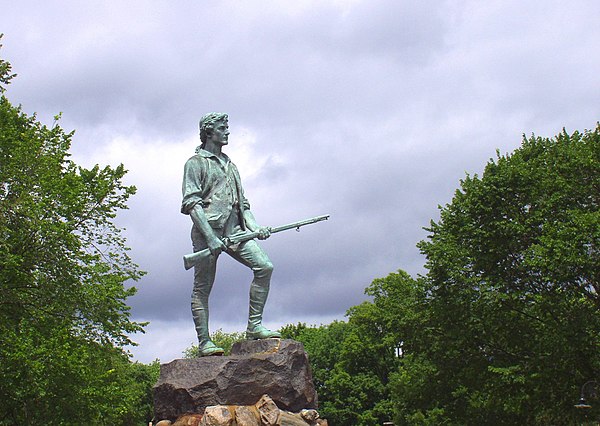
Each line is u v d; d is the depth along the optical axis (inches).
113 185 1058.7
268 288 493.0
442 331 1251.2
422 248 1246.9
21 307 948.0
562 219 1118.4
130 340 1018.7
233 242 494.0
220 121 511.8
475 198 1173.1
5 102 1013.8
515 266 1168.2
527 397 1136.2
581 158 1109.1
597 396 1050.1
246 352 469.4
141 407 2623.0
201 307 490.0
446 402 1288.1
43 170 952.9
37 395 945.5
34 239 921.5
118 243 1047.0
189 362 459.8
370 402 2265.0
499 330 1178.6
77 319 986.7
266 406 438.3
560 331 1056.8
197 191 494.3
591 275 1041.5
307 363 471.2
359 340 2294.5
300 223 508.7
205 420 432.1
